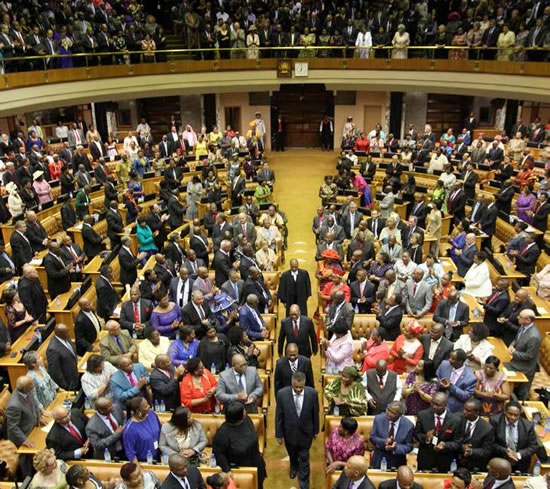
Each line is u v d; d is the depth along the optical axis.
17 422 6.98
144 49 22.20
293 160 24.78
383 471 6.25
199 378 7.38
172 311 9.21
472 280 10.93
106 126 24.77
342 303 9.16
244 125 27.39
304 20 23.91
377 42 22.80
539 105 24.78
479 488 5.82
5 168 15.69
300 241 16.19
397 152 21.14
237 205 17.22
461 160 18.78
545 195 13.22
